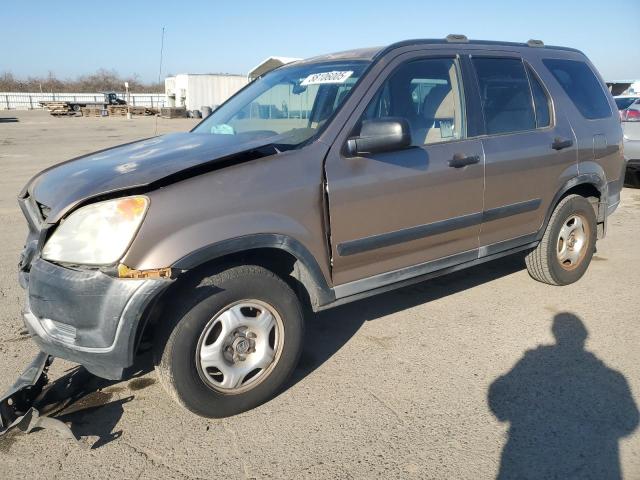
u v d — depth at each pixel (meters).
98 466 2.58
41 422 2.66
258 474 2.52
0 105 61.94
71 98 64.06
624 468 2.54
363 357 3.63
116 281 2.49
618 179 5.12
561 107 4.46
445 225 3.66
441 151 3.58
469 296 4.68
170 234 2.57
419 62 3.61
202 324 2.74
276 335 3.03
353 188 3.15
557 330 4.01
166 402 3.12
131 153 3.25
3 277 5.20
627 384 3.26
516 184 4.06
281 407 3.06
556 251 4.67
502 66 4.12
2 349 3.72
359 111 3.24
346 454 2.66
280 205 2.89
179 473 2.53
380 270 3.43
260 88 4.15
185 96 40.69
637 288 4.86
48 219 2.67
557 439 2.75
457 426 2.87
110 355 2.55
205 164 2.76
